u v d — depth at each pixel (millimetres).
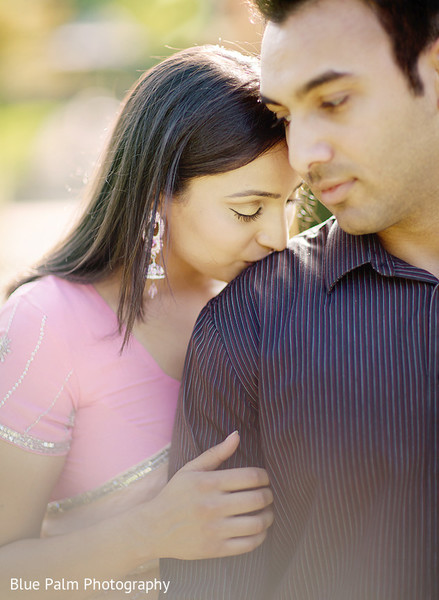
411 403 1402
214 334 1573
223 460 1530
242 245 1643
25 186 10203
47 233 7473
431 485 1382
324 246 1586
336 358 1454
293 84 1343
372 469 1418
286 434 1486
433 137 1356
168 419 1767
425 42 1318
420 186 1385
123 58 13922
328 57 1310
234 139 1541
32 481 1634
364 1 1301
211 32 8789
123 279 1706
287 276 1571
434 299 1417
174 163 1604
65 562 1567
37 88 15406
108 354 1710
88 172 2031
